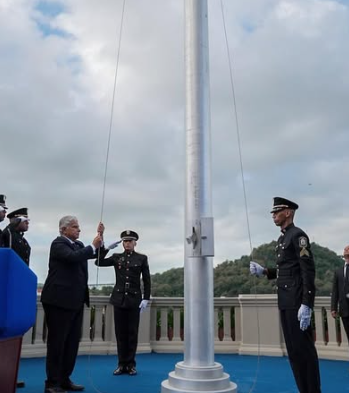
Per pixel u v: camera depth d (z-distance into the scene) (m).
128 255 6.06
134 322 5.86
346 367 6.36
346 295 6.25
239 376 5.71
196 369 3.80
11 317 2.57
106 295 7.57
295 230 3.99
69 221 4.77
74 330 4.82
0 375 2.72
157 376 5.62
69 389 4.79
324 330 7.37
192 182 4.14
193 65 4.34
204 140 4.22
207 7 4.51
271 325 7.46
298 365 3.83
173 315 7.93
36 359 6.68
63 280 4.50
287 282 3.95
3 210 4.34
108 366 6.34
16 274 2.63
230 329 7.87
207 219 3.99
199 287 3.95
